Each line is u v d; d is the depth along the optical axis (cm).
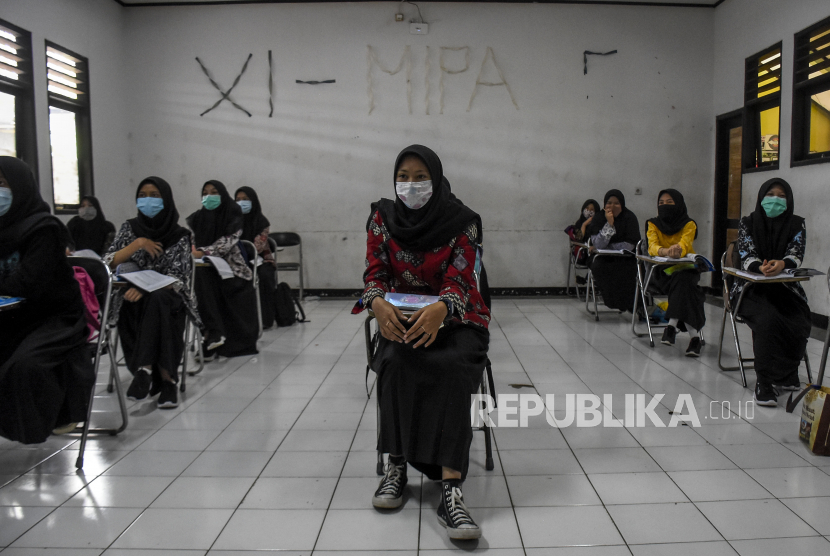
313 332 492
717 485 211
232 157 664
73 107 569
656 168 663
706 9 650
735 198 632
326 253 671
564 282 675
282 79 655
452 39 648
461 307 188
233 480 218
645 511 193
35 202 237
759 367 295
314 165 662
